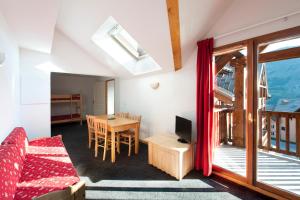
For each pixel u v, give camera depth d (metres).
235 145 4.02
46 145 2.88
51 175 1.92
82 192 1.58
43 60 3.90
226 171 2.69
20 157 1.99
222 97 4.16
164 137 3.24
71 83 7.53
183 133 2.95
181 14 2.17
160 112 3.97
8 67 2.42
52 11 1.95
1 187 1.31
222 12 2.56
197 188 2.41
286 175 2.70
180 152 2.61
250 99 2.35
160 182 2.57
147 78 4.34
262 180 2.46
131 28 2.61
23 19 2.17
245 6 2.35
